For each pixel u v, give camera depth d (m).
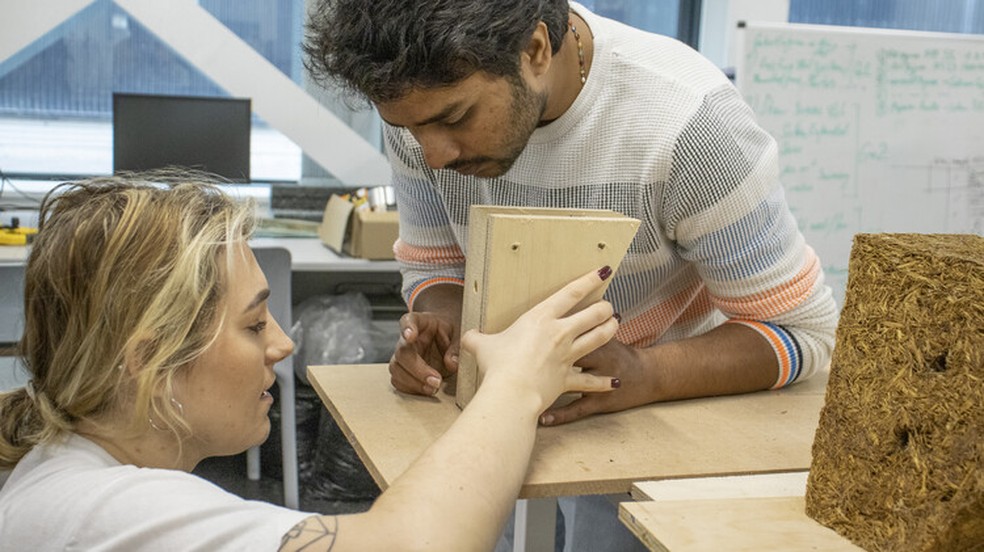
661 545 0.80
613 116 1.19
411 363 1.23
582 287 1.05
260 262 2.33
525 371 0.97
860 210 3.12
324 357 2.93
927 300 0.78
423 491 0.82
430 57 0.93
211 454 0.93
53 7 3.09
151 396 0.82
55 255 0.83
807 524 0.86
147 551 0.74
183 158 3.14
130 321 0.81
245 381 0.89
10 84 3.21
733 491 0.95
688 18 3.85
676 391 1.23
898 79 3.06
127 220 0.82
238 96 3.29
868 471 0.82
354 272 3.33
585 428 1.14
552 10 1.04
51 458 0.84
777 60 2.96
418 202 1.41
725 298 1.29
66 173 3.34
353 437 1.10
